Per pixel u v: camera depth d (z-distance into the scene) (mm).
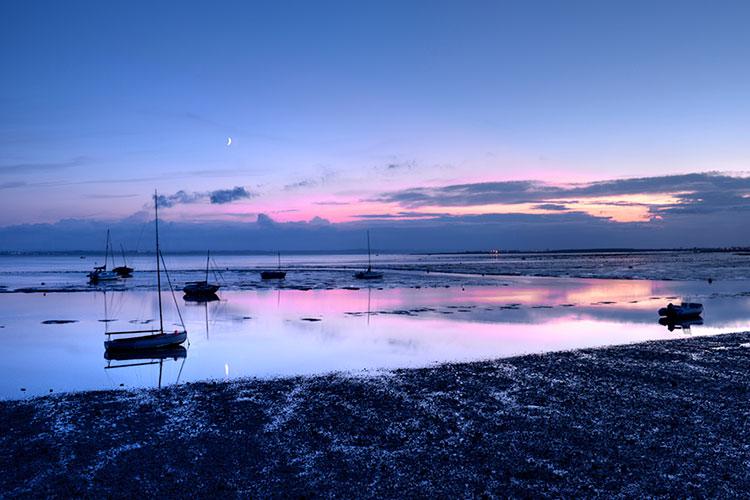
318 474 15250
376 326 44312
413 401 21828
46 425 19562
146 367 30422
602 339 37219
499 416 19828
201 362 31422
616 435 17781
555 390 23125
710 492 13930
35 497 14102
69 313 55750
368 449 16953
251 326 45656
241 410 21031
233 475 15258
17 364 31734
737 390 22734
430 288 82438
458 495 13953
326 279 107938
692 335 38688
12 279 113625
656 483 14414
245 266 193875
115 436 18375
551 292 74062
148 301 68000
